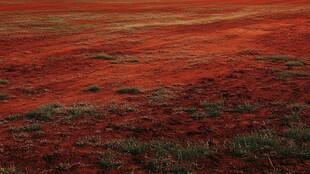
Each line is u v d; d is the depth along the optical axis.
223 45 18.58
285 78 11.23
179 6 39.84
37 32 22.41
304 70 12.41
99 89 10.64
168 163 5.58
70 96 10.01
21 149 6.27
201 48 17.81
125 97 9.74
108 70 13.38
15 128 7.27
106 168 5.52
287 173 5.17
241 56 15.55
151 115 8.14
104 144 6.43
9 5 39.03
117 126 7.41
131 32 22.89
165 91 10.13
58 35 21.67
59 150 6.19
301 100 8.81
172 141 6.51
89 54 16.44
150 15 31.59
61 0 47.34
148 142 6.45
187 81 11.41
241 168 5.43
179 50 17.33
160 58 15.43
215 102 8.79
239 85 10.67
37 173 5.33
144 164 5.64
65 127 7.43
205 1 46.69
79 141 6.56
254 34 21.80
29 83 11.62
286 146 5.99
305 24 25.23
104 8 37.47
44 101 9.52
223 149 6.09
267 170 5.33
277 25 25.08
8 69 13.62
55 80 11.97
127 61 14.92
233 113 8.08
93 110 8.42
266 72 12.24
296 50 16.98
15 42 19.36
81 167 5.56
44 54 16.55
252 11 33.75
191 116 7.93
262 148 5.99
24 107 8.97
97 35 21.70
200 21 27.64
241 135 6.66
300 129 6.66
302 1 42.16
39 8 36.44
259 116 7.78
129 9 36.72
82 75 12.62
